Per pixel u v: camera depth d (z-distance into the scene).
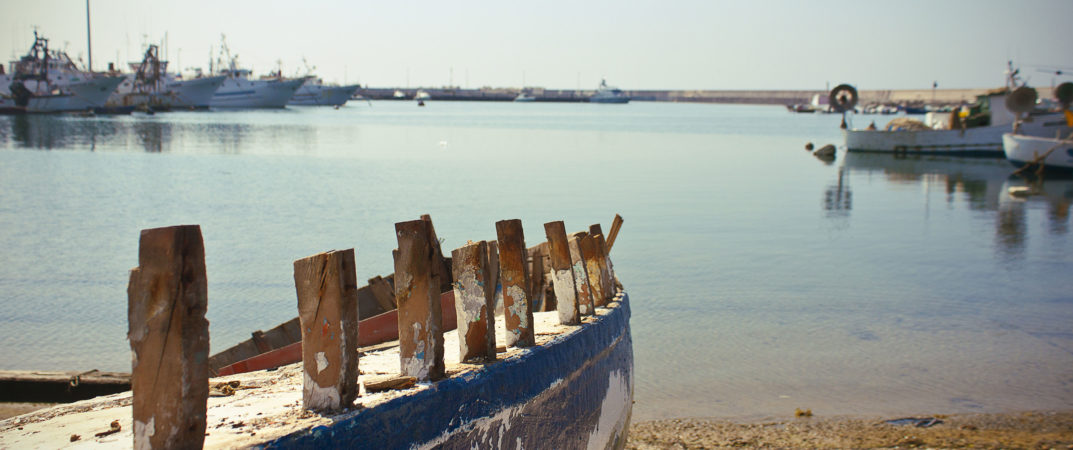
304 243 19.64
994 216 27.05
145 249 2.74
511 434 4.43
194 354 2.78
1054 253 20.12
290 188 30.73
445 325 6.38
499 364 4.34
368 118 112.06
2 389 8.86
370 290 7.52
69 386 8.75
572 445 5.27
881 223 24.98
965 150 49.56
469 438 4.05
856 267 17.98
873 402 9.55
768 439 8.34
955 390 9.93
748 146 61.88
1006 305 14.59
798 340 12.15
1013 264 18.61
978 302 14.76
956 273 17.48
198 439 2.82
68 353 11.28
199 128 75.81
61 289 14.98
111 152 47.19
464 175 36.44
